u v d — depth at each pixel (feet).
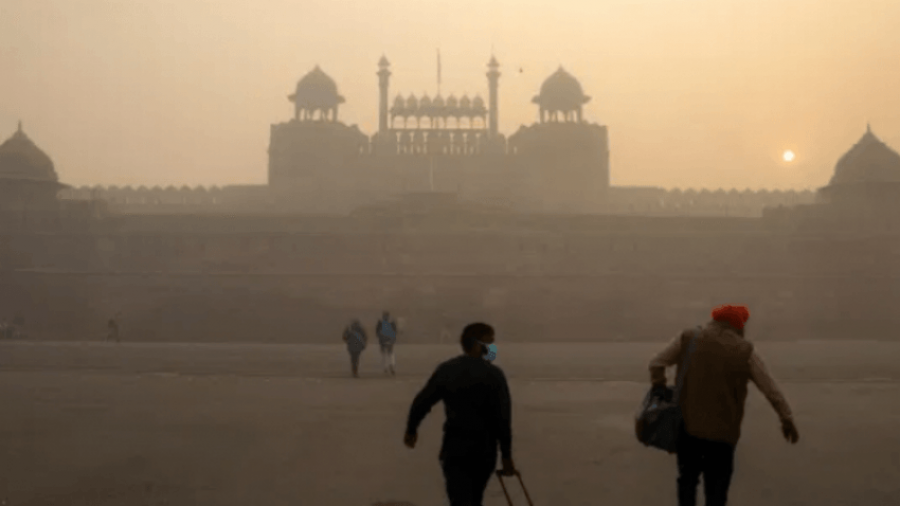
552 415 40.29
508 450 15.24
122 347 114.32
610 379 63.26
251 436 33.22
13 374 65.82
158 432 34.22
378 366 79.41
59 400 46.57
